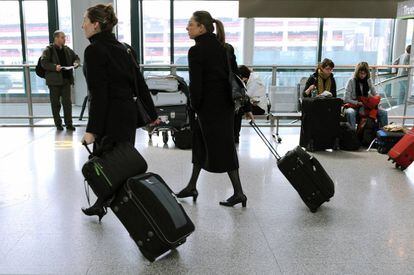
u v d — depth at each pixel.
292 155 3.16
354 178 4.07
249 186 3.79
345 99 5.55
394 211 3.23
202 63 3.01
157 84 5.26
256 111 5.70
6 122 6.79
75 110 7.16
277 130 5.89
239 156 4.87
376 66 6.52
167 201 2.41
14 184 3.78
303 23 9.56
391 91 6.66
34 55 9.46
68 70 6.14
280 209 3.25
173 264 2.40
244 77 5.70
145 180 2.42
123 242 2.66
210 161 3.19
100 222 2.96
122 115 2.70
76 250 2.55
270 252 2.56
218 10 9.38
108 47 2.64
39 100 6.77
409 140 4.33
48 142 5.49
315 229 2.89
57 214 3.09
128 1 9.22
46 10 9.19
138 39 9.45
